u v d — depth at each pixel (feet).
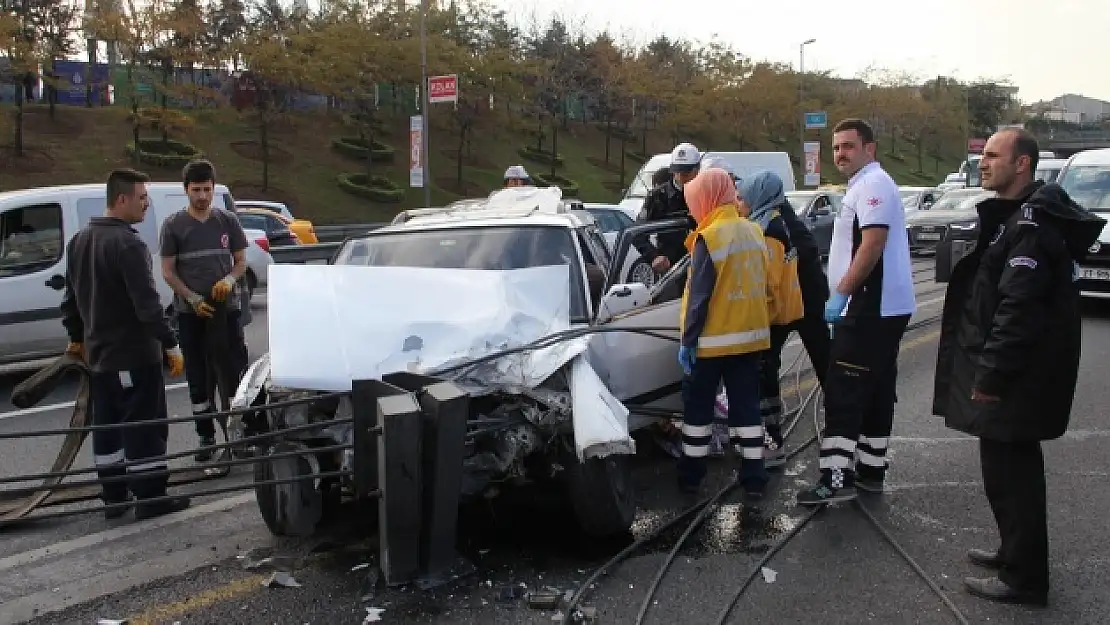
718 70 146.20
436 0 108.78
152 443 16.43
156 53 91.45
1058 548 14.11
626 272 18.60
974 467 18.10
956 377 12.59
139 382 16.20
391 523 12.31
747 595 12.66
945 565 13.52
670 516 15.76
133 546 15.05
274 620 12.12
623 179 139.95
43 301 28.12
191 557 14.46
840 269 16.11
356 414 12.60
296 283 14.84
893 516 15.57
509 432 13.56
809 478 17.78
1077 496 16.38
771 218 17.21
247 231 48.32
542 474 14.52
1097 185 40.68
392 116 134.51
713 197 15.98
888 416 16.58
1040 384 11.56
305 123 123.13
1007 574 12.33
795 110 155.94
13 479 12.01
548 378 14.08
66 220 28.63
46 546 15.14
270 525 14.83
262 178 101.30
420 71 105.70
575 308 16.19
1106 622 11.69
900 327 15.84
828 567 13.57
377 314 14.42
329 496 16.15
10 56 82.79
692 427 16.53
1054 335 11.49
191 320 19.80
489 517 15.74
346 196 104.22
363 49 102.01
